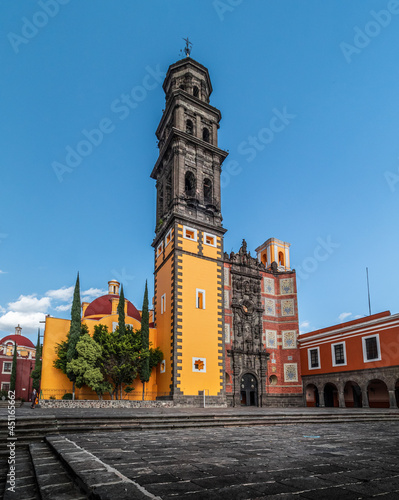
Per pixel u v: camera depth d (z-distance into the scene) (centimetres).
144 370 3538
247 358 4553
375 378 3709
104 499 495
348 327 4106
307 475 675
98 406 3039
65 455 835
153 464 776
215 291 3838
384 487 591
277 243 5616
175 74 4597
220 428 1630
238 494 546
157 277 4203
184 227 3834
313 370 4519
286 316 4988
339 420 2092
